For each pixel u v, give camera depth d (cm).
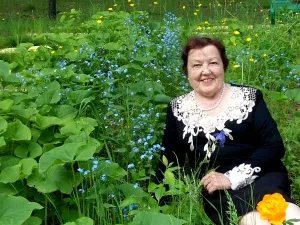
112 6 899
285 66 405
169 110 261
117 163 267
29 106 299
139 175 252
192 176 243
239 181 239
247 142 249
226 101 251
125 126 301
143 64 367
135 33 446
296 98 327
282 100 335
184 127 254
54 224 246
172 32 443
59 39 424
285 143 312
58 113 296
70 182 233
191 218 226
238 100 249
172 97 358
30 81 343
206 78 246
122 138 286
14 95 308
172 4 851
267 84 390
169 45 418
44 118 271
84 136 254
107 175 237
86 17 698
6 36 616
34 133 271
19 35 593
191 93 260
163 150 261
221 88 251
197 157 254
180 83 361
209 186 240
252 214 223
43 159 224
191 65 250
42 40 561
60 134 268
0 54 502
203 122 250
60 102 314
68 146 230
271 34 486
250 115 247
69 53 392
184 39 482
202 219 231
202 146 251
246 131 247
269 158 243
